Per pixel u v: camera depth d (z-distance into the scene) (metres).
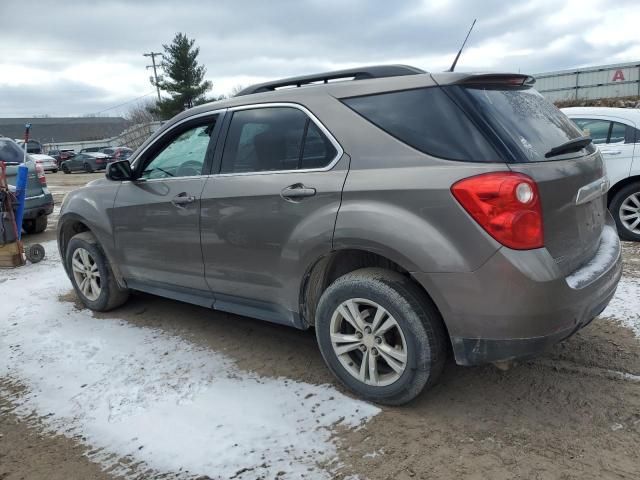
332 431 2.81
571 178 2.72
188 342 4.03
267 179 3.22
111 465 2.66
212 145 3.62
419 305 2.73
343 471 2.51
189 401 3.18
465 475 2.44
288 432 2.82
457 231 2.52
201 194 3.57
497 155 2.54
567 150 2.86
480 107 2.69
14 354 3.99
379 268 2.93
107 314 4.73
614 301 4.36
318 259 3.04
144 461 2.67
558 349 3.58
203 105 3.82
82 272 4.80
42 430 3.00
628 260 5.62
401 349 2.87
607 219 3.51
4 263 6.54
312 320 3.33
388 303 2.79
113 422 3.02
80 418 3.09
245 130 3.47
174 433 2.87
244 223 3.33
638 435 2.65
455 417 2.88
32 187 8.48
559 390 3.09
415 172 2.67
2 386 3.52
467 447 2.63
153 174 4.04
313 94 3.16
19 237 6.63
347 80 3.11
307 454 2.64
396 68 3.09
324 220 2.92
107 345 4.05
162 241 3.91
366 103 2.96
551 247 2.59
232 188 3.39
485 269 2.48
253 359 3.69
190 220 3.66
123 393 3.32
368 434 2.77
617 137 6.57
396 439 2.72
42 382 3.54
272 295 3.35
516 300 2.46
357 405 3.03
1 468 2.70
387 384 2.92
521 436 2.69
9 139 8.58
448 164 2.60
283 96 3.30
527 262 2.44
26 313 4.86
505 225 2.43
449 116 2.69
